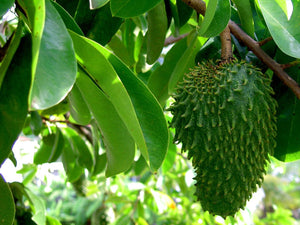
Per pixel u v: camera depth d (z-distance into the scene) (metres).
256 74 0.40
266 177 2.06
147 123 0.34
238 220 0.59
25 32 0.27
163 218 1.01
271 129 0.40
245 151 0.38
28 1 0.24
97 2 0.30
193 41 0.45
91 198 1.57
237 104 0.38
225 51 0.41
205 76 0.40
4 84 0.26
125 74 0.33
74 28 0.31
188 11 0.48
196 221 0.89
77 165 0.73
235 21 0.45
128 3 0.34
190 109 0.40
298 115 0.44
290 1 0.38
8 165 0.59
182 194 1.06
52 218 0.60
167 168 0.70
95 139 0.61
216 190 0.38
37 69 0.24
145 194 0.93
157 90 0.51
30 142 0.83
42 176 0.85
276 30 0.37
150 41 0.47
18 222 0.52
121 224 0.85
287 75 0.40
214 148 0.38
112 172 0.41
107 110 0.36
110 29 0.43
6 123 0.26
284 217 1.32
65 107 0.59
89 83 0.34
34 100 0.22
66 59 0.25
